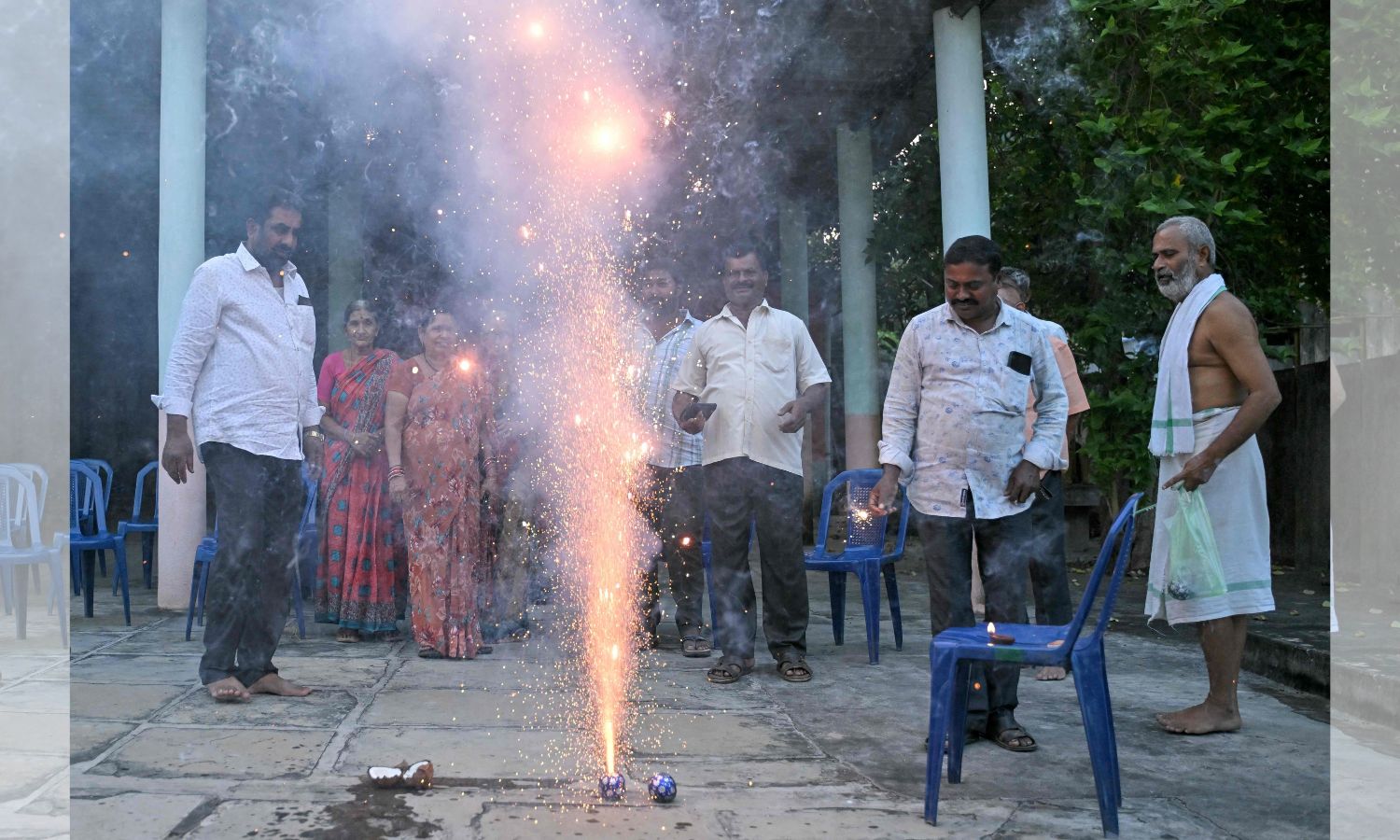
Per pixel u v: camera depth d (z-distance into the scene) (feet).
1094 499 25.35
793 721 10.62
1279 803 8.26
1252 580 10.39
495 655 14.02
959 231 18.16
